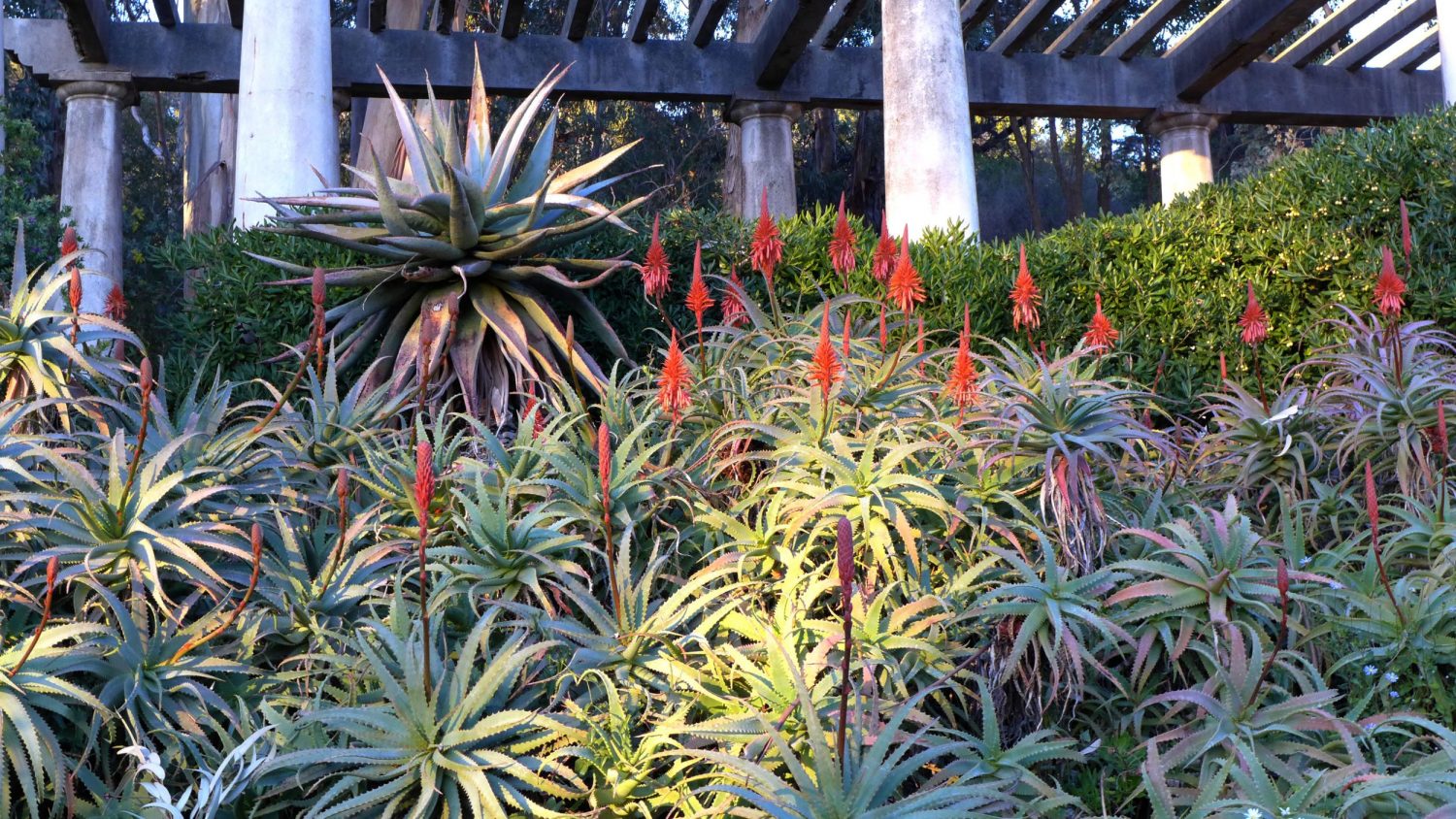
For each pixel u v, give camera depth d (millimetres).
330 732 2629
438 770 2414
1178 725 2850
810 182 21172
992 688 2787
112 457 2705
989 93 9477
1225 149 22922
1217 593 2820
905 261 3635
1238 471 4051
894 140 6801
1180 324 5473
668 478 3359
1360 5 9359
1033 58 9625
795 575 2848
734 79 9344
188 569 2738
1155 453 4105
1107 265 5594
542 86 5152
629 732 2543
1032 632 2719
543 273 4586
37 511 2771
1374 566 3100
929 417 3488
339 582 2990
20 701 2279
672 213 5535
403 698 2422
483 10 16531
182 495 2963
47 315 3127
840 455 3027
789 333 4246
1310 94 10125
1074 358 3471
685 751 2340
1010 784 2531
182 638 2641
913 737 2395
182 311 5285
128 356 5367
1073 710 2896
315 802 2402
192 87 9125
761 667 2723
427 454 2342
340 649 2861
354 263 5223
